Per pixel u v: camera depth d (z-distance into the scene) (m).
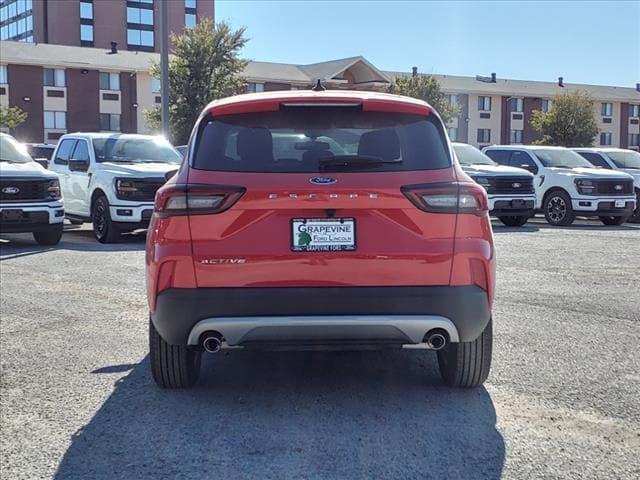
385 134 4.27
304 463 3.65
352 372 5.21
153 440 3.95
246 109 4.29
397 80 52.16
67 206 14.10
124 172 12.48
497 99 63.97
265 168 4.09
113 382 4.95
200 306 4.01
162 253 4.06
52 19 88.69
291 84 54.41
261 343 4.08
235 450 3.81
